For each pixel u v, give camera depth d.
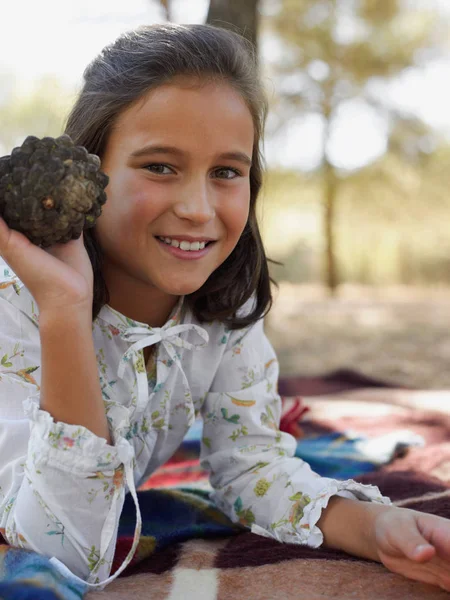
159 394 1.20
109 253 1.10
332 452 1.73
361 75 6.71
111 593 0.93
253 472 1.22
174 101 1.01
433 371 3.51
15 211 0.88
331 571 1.00
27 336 1.07
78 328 0.91
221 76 1.05
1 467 1.03
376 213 7.73
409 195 7.56
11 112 5.51
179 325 1.18
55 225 0.89
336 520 1.08
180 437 1.30
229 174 1.08
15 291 1.08
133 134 1.03
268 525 1.17
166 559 1.09
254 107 1.11
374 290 8.16
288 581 0.97
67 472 0.91
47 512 0.93
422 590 0.95
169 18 3.10
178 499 1.36
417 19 6.78
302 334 4.82
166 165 1.03
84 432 0.90
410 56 6.73
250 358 1.30
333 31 6.58
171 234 1.03
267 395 1.30
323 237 7.75
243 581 0.98
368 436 1.89
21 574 0.86
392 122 7.08
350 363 3.78
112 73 1.07
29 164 0.87
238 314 1.29
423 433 1.94
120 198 1.04
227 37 1.14
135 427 1.18
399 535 0.95
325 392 2.68
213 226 1.06
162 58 1.03
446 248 8.37
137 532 0.95
